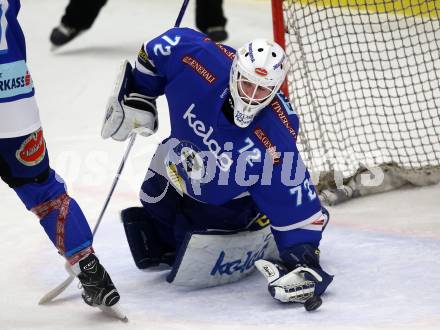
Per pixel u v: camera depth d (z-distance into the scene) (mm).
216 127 10062
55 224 9664
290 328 9570
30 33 27984
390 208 13875
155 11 30641
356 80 21016
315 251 10273
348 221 13375
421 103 19469
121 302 10625
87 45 26609
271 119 10039
